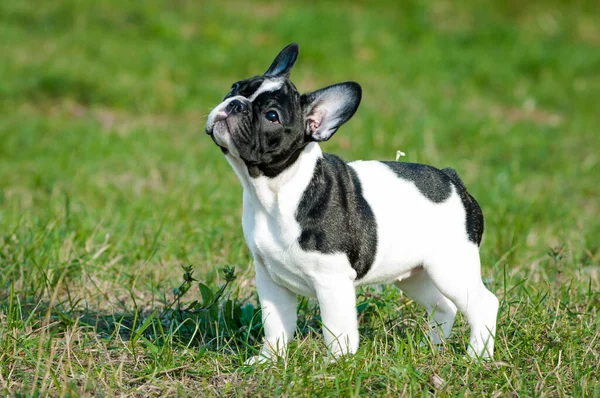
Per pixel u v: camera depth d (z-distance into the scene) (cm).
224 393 764
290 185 780
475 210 880
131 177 1641
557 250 1247
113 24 2752
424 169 871
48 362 771
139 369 820
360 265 814
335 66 2584
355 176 834
